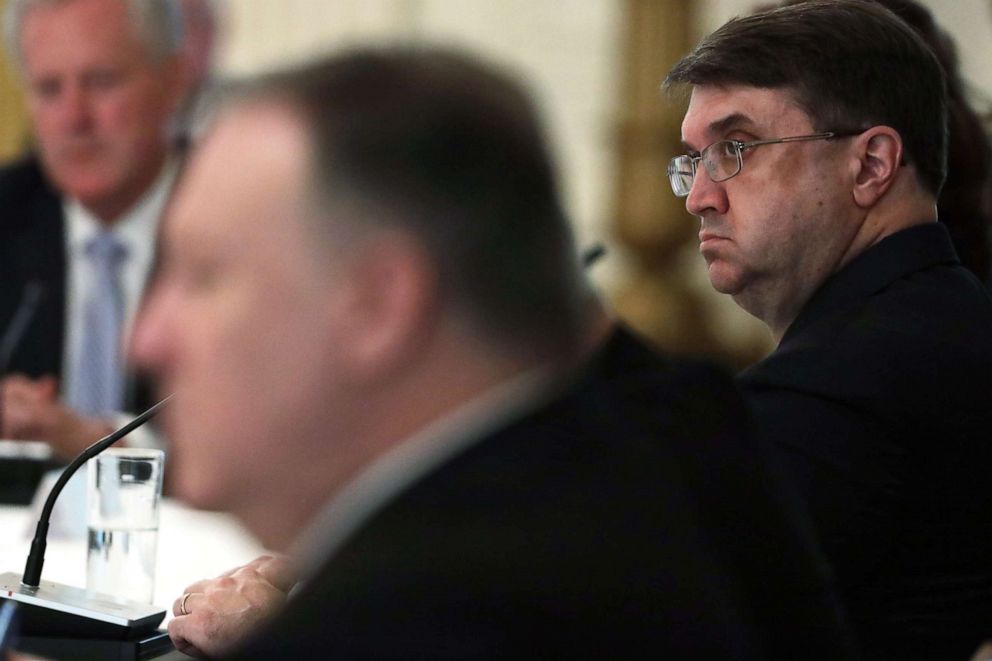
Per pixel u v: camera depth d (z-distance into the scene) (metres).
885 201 6.69
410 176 3.01
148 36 14.11
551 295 3.15
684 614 3.18
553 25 30.66
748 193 6.66
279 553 3.28
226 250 3.07
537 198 3.12
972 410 6.22
